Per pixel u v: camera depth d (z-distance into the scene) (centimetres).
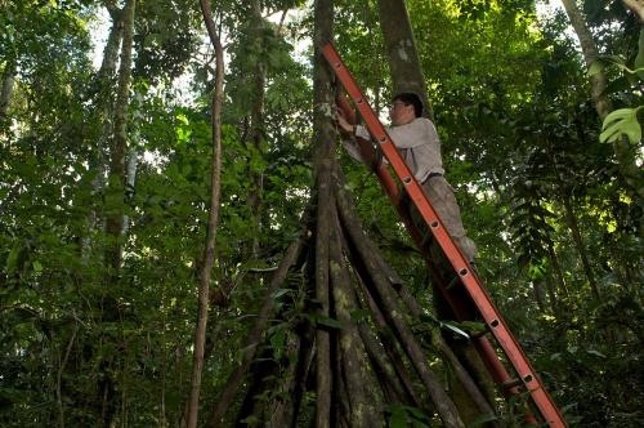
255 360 263
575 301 671
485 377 337
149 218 355
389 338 280
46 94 882
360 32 1175
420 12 1155
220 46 229
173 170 327
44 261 327
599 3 917
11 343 366
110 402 377
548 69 816
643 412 448
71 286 341
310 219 306
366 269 288
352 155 356
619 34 1059
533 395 267
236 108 687
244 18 911
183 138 376
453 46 1149
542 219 663
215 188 221
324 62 337
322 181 304
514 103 1102
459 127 686
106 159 774
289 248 296
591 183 664
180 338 355
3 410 349
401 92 405
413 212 341
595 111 625
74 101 831
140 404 380
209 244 218
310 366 275
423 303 461
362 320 273
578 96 773
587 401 463
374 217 449
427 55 1153
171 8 847
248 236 346
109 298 363
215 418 252
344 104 350
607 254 716
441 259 334
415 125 351
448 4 1173
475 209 645
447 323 279
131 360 362
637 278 716
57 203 320
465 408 329
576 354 470
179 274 345
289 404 264
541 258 662
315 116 328
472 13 995
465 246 335
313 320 255
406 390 266
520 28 1195
